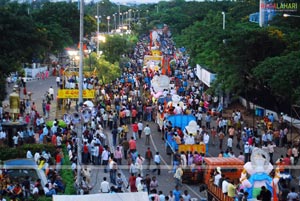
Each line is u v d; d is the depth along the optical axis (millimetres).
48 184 32062
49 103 61875
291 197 32656
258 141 47719
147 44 167125
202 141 46031
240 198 30422
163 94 64000
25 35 90312
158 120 57406
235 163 35531
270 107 63438
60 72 88938
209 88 69125
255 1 114312
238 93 67250
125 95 67188
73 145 41344
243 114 65250
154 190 31906
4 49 87688
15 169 35719
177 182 38312
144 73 92938
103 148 42062
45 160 37000
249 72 64312
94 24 143625
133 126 53094
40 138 45781
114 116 54219
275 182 31516
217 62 69312
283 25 80500
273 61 55906
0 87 58812
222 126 53656
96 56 80188
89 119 50375
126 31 185375
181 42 130625
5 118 50469
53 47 115000
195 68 94938
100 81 75250
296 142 47156
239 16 111312
